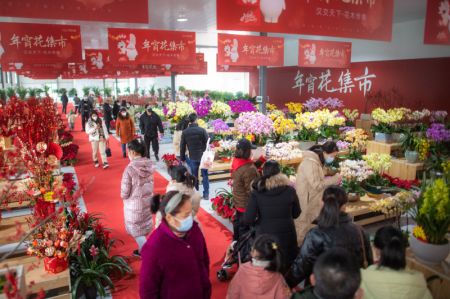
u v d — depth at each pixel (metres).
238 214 3.84
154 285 2.08
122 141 9.86
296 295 1.75
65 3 3.65
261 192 2.99
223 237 4.87
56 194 3.38
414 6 9.59
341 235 2.28
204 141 6.39
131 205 4.04
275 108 13.04
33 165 3.43
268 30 4.44
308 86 16.84
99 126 8.71
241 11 4.36
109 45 7.23
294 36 14.28
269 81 19.55
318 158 3.74
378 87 13.28
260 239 2.26
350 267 1.54
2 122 4.66
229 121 11.56
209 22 11.34
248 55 7.50
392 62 12.66
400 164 6.92
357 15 4.75
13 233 3.59
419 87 11.78
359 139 6.41
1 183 3.54
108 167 8.93
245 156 3.78
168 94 22.66
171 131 12.87
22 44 5.86
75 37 6.11
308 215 3.71
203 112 10.29
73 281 3.52
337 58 9.41
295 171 6.32
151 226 4.19
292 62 18.03
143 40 7.42
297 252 3.01
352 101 14.49
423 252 2.72
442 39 5.59
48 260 3.27
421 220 2.76
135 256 4.32
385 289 1.93
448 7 5.54
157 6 9.09
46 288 3.18
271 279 2.22
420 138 6.98
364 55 13.94
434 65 11.29
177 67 14.73
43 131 3.84
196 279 2.18
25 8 3.55
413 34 11.97
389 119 7.67
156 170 8.71
